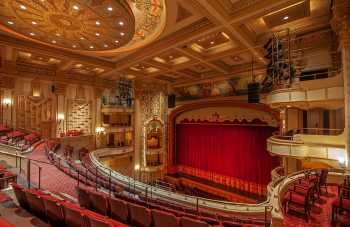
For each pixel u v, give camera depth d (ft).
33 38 31.94
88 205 16.24
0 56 39.55
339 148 25.62
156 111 65.82
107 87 59.52
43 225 12.13
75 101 53.67
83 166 35.01
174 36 31.24
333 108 34.55
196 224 11.25
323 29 28.19
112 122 64.34
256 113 49.19
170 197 24.97
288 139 33.58
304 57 30.68
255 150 51.24
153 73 53.21
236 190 54.54
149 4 25.89
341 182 22.84
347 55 22.72
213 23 26.43
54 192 19.47
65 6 22.56
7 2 22.38
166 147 67.82
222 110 55.88
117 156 59.57
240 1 23.82
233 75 49.52
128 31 27.91
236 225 13.83
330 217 16.57
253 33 31.01
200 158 63.46
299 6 24.09
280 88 29.91
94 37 30.60
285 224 15.60
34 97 46.73
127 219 14.23
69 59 39.58
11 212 13.87
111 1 21.13
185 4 23.76
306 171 23.72
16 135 39.17
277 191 17.72
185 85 62.85
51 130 49.01
